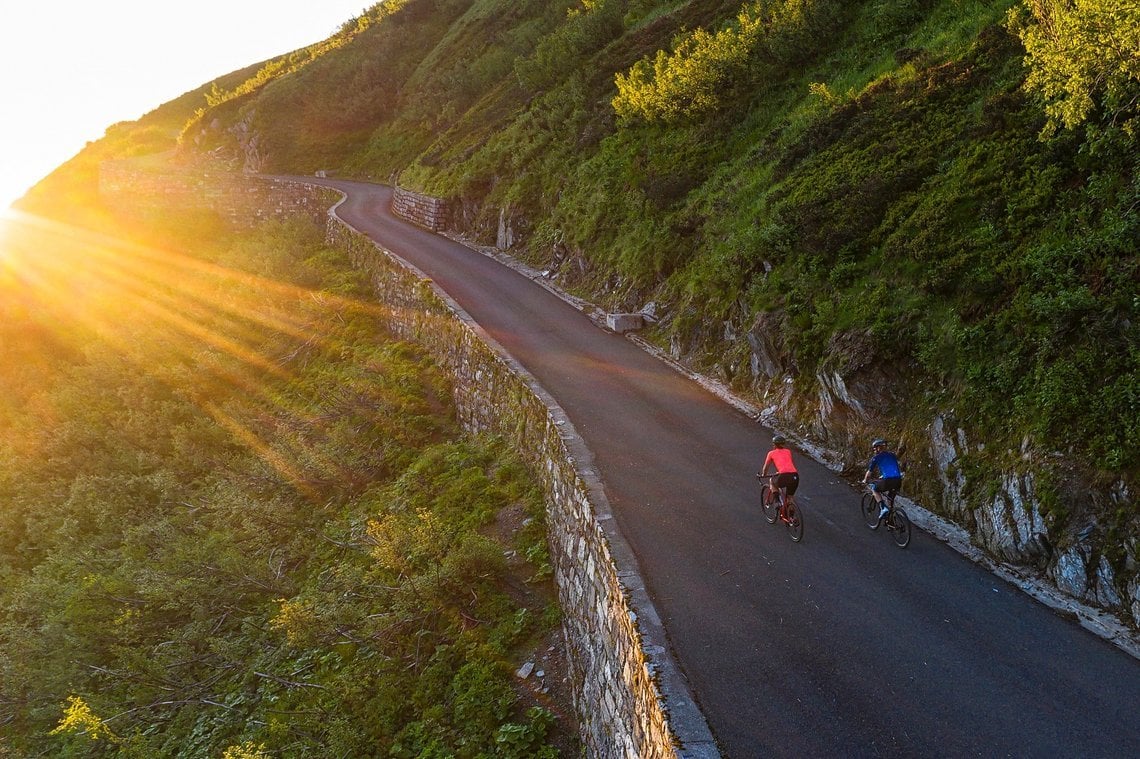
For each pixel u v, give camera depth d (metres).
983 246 11.02
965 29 16.95
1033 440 8.73
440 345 22.27
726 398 15.28
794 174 17.34
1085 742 6.31
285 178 56.41
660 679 7.02
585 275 24.30
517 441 15.98
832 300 13.36
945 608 8.27
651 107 25.77
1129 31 8.97
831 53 21.69
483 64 52.91
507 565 12.55
